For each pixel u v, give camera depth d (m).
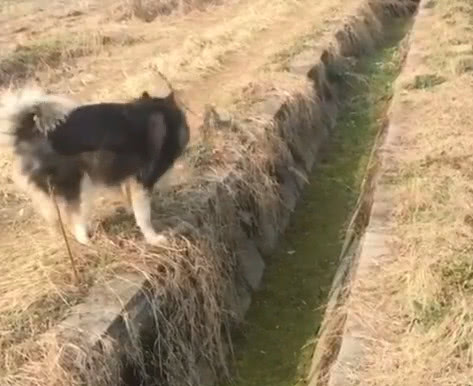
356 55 8.35
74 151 3.62
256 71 6.62
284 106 5.90
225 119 5.39
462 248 3.62
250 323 4.43
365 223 4.37
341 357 3.17
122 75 7.09
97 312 3.46
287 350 4.21
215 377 3.95
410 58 6.73
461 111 5.30
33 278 3.67
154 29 9.05
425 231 3.84
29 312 3.44
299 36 7.80
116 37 8.62
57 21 9.57
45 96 3.62
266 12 9.10
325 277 4.81
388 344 3.20
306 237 5.25
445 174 4.38
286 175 5.59
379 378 3.03
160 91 4.65
